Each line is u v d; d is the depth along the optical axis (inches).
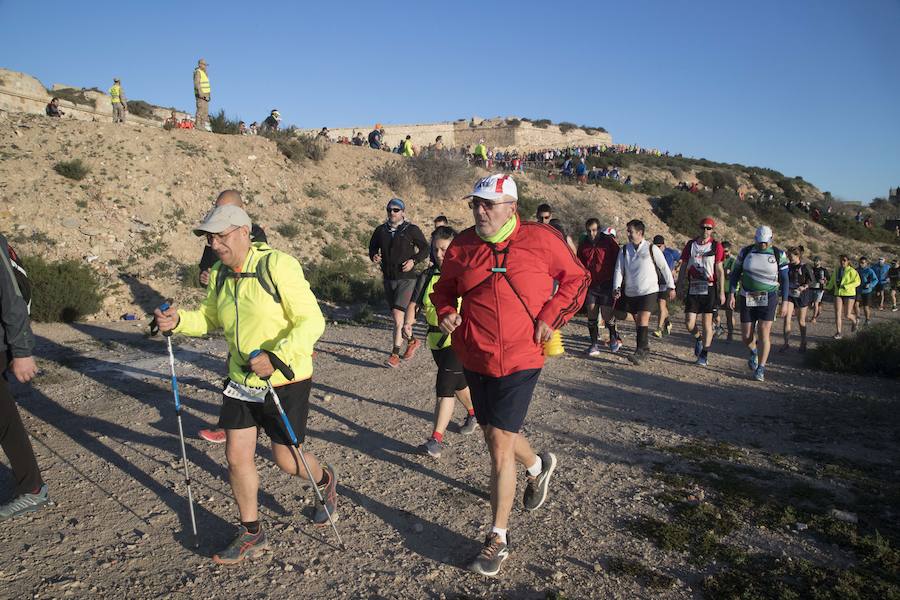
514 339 139.9
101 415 235.8
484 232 140.3
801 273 413.7
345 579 136.4
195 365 317.1
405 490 180.2
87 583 132.2
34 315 410.6
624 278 358.0
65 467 189.0
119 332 397.4
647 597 131.0
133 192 616.4
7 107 1301.7
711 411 262.5
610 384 304.8
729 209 1448.1
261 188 748.0
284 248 661.3
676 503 172.9
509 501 141.9
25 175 577.0
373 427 232.5
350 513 165.5
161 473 186.1
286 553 145.7
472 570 138.4
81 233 536.7
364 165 924.0
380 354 356.5
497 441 141.3
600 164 1868.8
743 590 131.7
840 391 299.0
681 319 556.7
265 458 197.5
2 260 149.0
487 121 2753.4
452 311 147.6
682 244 1175.6
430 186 921.5
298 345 130.1
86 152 644.1
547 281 143.9
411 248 327.6
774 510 167.6
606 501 174.9
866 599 127.4
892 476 190.7
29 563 138.4
